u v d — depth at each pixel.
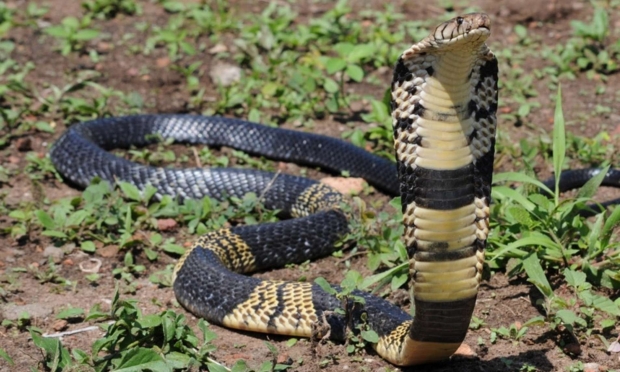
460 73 5.35
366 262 8.25
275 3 14.77
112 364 6.19
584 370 6.28
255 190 9.50
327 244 8.45
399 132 5.55
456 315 5.61
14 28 13.78
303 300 6.90
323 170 10.65
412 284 5.61
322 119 11.77
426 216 5.47
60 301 7.49
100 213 8.59
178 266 7.74
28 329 6.68
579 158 10.30
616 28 13.77
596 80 12.52
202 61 13.02
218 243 8.03
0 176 9.82
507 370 6.29
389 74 12.88
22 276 7.91
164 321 6.34
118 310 6.78
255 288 7.08
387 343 6.32
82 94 12.11
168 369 6.09
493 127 5.54
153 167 9.61
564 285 7.31
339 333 6.71
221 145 10.95
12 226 8.79
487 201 5.52
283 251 8.31
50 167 10.04
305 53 13.10
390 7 14.56
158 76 12.59
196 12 14.18
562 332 6.70
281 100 11.81
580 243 7.51
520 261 7.41
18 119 11.16
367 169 10.13
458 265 5.49
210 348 6.34
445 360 6.37
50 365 6.24
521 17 14.31
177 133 10.98
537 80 12.55
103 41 13.56
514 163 10.16
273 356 6.37
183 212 8.98
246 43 12.77
